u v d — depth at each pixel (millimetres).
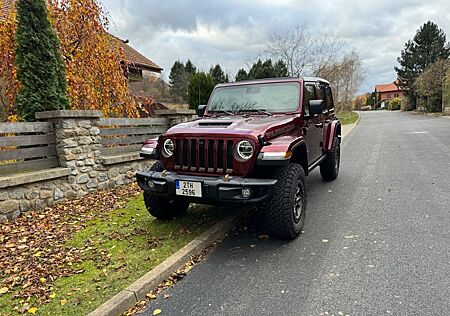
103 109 8938
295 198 3875
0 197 4676
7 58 7719
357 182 6602
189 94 19500
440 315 2434
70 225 4605
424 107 35781
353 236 3945
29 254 3715
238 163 3555
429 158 8688
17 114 6773
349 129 19344
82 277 3156
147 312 2680
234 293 2881
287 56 24312
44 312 2629
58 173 5465
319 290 2848
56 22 8320
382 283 2896
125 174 6945
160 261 3396
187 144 3809
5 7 9938
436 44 41531
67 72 8211
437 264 3170
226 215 4719
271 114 4668
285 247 3744
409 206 4922
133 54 16594
